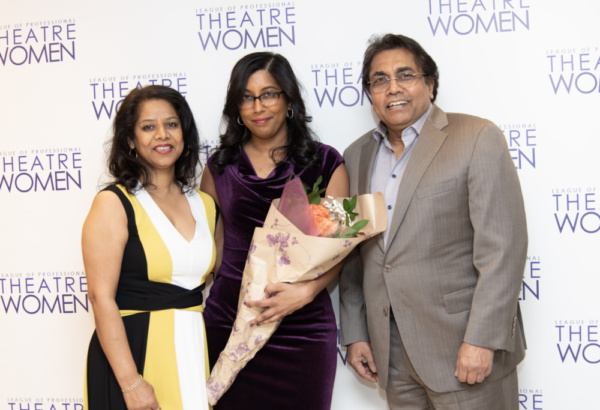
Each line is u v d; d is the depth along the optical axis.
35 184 2.22
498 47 1.99
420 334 1.63
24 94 2.21
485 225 1.52
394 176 1.73
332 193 1.80
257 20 2.10
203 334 1.68
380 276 1.70
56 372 2.21
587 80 1.95
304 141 1.83
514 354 1.64
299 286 1.64
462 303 1.61
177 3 2.13
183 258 1.59
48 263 2.21
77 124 2.20
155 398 1.50
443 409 1.63
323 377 1.82
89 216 1.54
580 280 1.98
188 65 2.13
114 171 1.64
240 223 1.83
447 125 1.66
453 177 1.57
